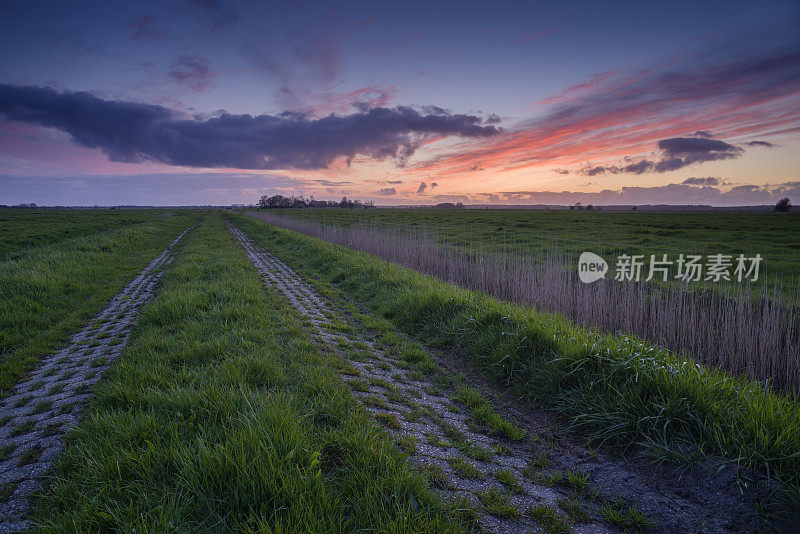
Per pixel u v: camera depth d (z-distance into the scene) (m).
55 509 2.27
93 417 3.17
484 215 49.28
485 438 3.49
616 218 37.97
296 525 2.03
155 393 3.44
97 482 2.38
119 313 7.70
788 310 5.64
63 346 5.86
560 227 26.70
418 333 6.83
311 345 5.34
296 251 17.91
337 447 2.82
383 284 9.70
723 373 4.58
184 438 2.80
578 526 2.42
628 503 2.66
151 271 12.80
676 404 3.29
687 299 7.05
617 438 3.36
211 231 28.41
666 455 3.01
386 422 3.50
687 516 2.49
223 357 4.49
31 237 22.12
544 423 3.89
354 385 4.30
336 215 51.38
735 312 5.89
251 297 7.60
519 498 2.64
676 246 15.48
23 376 4.74
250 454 2.47
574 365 4.29
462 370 5.31
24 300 7.39
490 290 9.46
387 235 17.50
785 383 4.96
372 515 2.23
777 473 2.59
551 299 7.68
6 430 3.35
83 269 11.05
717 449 2.94
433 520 2.17
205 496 2.21
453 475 2.83
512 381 4.74
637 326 6.49
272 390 3.61
